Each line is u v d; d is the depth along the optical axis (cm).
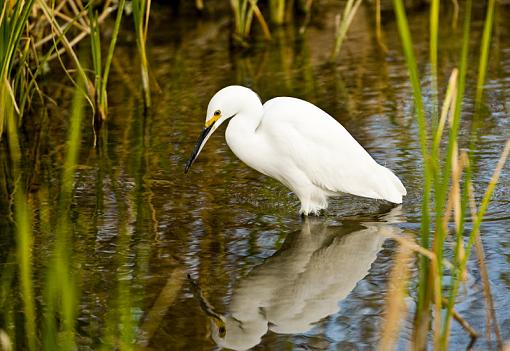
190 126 1482
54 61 1848
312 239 1024
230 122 1148
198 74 1802
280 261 961
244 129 1133
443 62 1783
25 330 809
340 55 1897
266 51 1962
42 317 834
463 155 710
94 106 1449
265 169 1154
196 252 988
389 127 1413
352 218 1091
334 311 837
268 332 798
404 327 790
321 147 1116
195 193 1184
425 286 711
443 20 2128
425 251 679
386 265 940
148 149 1375
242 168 1280
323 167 1110
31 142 1437
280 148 1116
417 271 916
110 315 834
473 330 762
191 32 2138
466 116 1442
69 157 596
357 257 966
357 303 852
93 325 816
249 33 2134
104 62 1889
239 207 1131
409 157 1268
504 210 1066
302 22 2198
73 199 1165
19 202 714
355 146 1133
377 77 1717
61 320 826
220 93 1115
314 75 1756
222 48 2002
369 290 880
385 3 2300
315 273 927
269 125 1126
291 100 1149
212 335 792
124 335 736
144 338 788
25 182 1248
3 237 1042
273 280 912
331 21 2188
